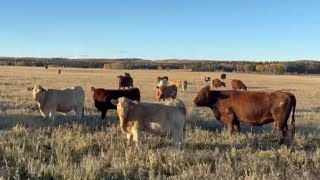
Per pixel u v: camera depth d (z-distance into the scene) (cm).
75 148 1123
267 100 1416
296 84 6328
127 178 909
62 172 902
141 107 1195
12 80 4816
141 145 1166
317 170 984
